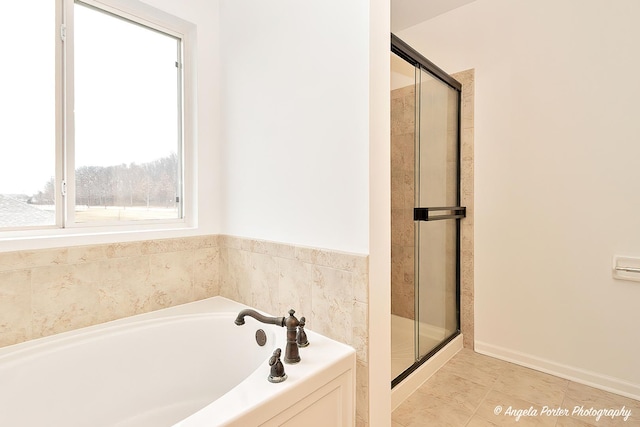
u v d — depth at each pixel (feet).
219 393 5.10
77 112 4.91
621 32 5.90
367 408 4.08
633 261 5.82
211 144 6.32
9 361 3.76
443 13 8.20
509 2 7.18
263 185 5.50
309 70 4.68
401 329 8.23
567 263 6.56
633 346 5.87
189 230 6.01
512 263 7.25
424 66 6.67
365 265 4.04
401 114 7.94
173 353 4.93
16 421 3.73
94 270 4.85
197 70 6.08
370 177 4.05
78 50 4.92
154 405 4.71
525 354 7.09
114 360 4.49
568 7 6.44
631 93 5.83
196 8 6.01
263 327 4.88
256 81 5.57
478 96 7.68
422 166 6.75
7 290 4.10
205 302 6.01
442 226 7.48
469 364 7.14
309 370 3.53
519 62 7.07
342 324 4.30
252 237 5.75
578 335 6.45
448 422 5.17
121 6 5.32
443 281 7.57
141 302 5.36
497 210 7.45
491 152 7.51
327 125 4.48
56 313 4.49
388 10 4.34
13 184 4.38
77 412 4.15
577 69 6.36
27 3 4.47
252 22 5.61
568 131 6.49
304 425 3.36
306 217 4.81
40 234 4.56
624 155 5.91
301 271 4.83
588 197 6.30
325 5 4.45
